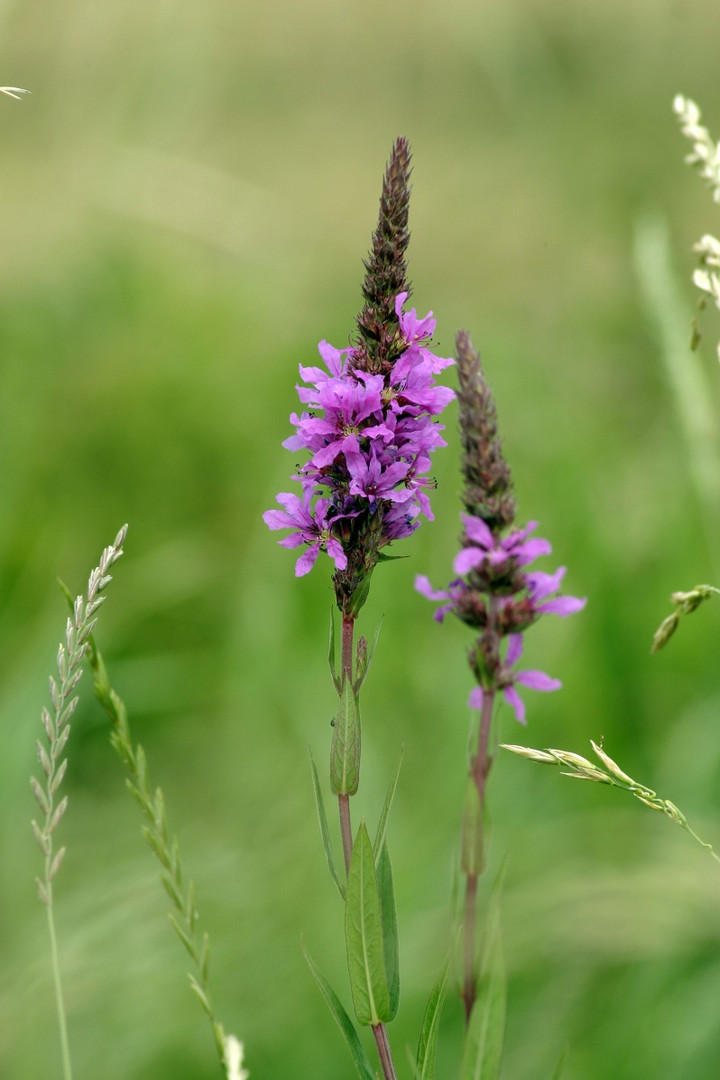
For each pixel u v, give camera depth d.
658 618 1.92
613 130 2.96
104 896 1.38
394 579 2.14
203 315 3.04
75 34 2.74
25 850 1.62
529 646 1.91
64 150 2.84
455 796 1.64
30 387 2.73
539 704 1.83
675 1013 1.33
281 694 1.96
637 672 1.85
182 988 1.35
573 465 2.23
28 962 1.35
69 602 1.08
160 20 2.74
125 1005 1.34
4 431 2.57
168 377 2.72
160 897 1.37
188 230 2.76
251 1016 1.36
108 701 1.09
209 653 2.20
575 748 1.78
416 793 1.69
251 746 1.87
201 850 1.54
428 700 1.89
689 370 1.68
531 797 1.70
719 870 1.30
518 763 1.74
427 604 2.13
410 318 1.05
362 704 1.88
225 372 2.85
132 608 2.23
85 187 2.83
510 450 2.45
